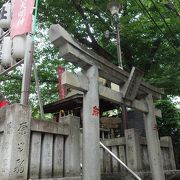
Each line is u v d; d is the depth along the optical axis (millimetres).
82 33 15117
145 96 8273
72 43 5523
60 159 6176
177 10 9266
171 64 13492
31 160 5480
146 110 8055
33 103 16422
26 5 6453
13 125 5109
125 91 6965
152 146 7699
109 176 8336
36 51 16297
